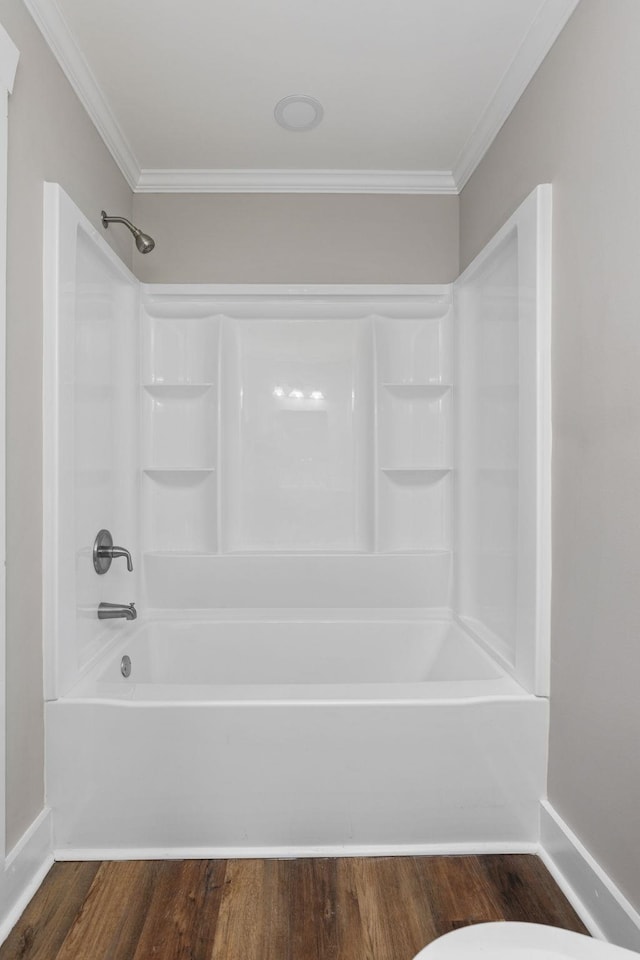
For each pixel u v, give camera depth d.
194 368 3.15
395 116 2.55
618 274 1.57
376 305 3.08
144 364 3.10
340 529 3.20
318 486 3.19
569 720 1.83
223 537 3.08
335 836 1.95
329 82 2.32
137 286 2.90
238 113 2.52
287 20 1.99
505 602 2.43
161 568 3.05
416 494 3.18
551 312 1.95
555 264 1.93
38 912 1.67
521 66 2.15
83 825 1.92
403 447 3.17
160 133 2.66
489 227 2.62
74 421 2.16
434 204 3.11
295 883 1.80
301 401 3.19
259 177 3.03
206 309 3.07
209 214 3.08
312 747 1.94
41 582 1.90
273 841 1.94
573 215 1.81
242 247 3.09
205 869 1.86
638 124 1.48
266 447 3.19
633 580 1.50
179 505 3.16
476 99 2.43
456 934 0.89
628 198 1.53
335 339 3.20
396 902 1.72
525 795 1.98
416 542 3.19
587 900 1.67
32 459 1.83
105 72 2.24
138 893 1.75
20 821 1.75
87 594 2.34
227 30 2.03
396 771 1.96
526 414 2.05
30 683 1.82
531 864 1.90
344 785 1.95
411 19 1.99
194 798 1.93
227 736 1.93
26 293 1.79
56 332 1.90
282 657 2.95
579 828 1.76
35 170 1.85
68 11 1.93
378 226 3.11
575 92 1.81
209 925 1.62
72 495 2.03
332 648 2.95
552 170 1.96
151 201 3.07
